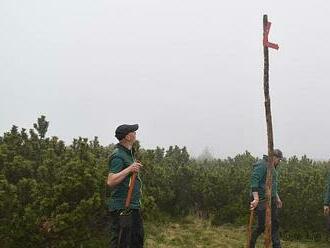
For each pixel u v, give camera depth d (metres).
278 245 7.97
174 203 11.95
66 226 7.27
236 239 10.08
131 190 5.70
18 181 8.07
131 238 5.80
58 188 7.62
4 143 9.14
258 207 7.90
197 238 9.96
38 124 10.36
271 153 6.88
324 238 10.42
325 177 11.72
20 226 7.08
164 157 14.20
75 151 9.13
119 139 5.95
